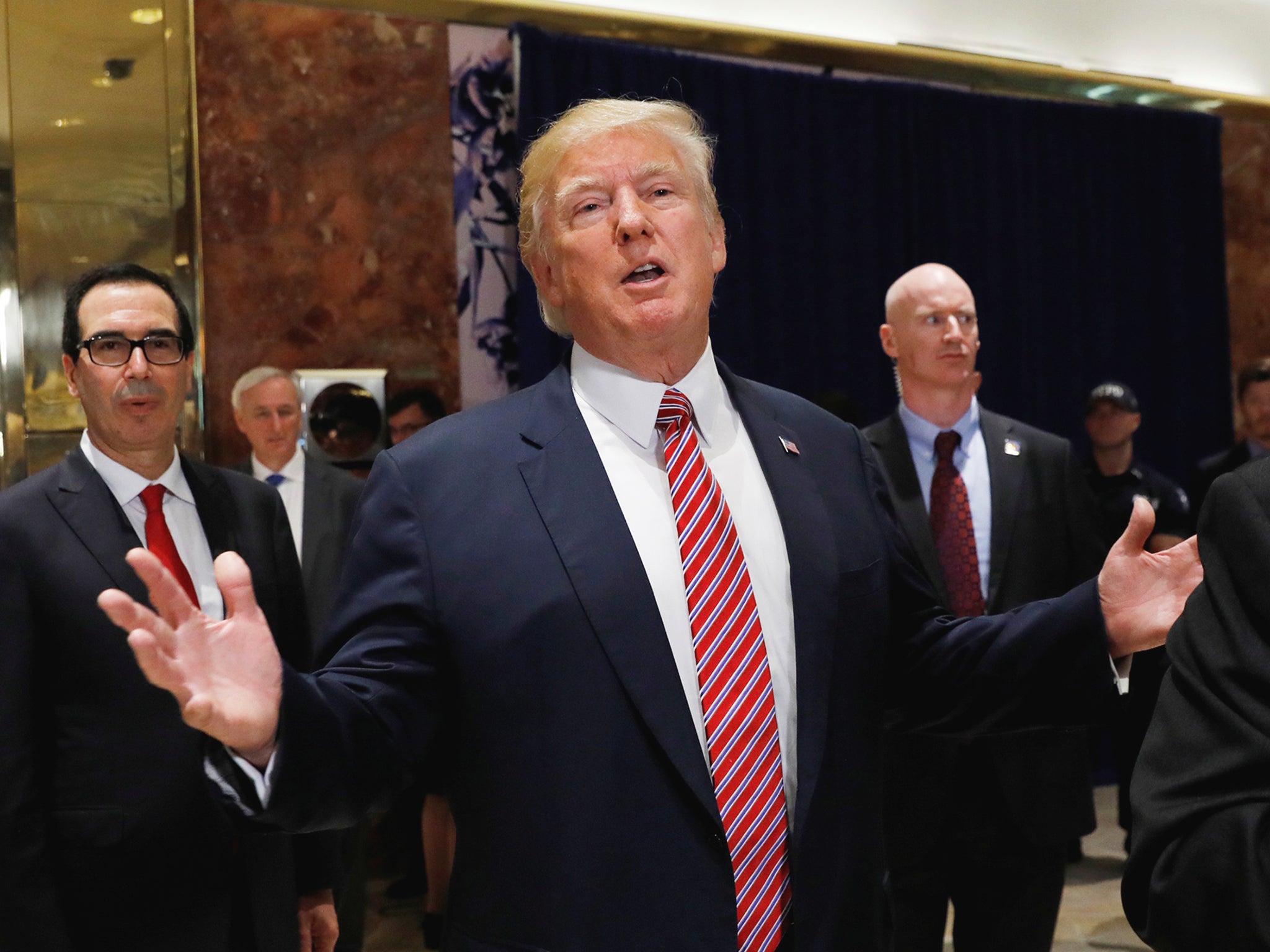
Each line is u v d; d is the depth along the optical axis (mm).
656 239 1339
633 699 1216
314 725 1093
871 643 1369
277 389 3492
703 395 1402
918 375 2826
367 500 1338
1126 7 5867
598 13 4738
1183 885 950
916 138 5332
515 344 4738
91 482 1901
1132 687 2705
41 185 4008
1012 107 5512
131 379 1906
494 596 1249
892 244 5281
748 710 1258
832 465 1455
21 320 3973
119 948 1741
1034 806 2479
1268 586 990
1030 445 2801
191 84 4184
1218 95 5926
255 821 1070
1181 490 4625
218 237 4277
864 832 1310
